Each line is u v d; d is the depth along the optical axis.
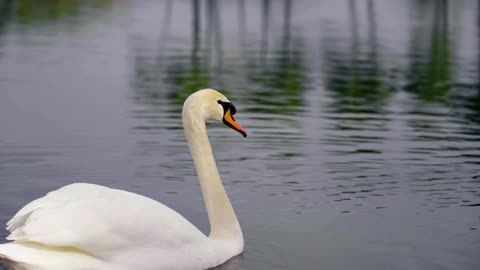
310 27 45.72
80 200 9.14
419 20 52.19
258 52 32.56
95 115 18.75
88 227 8.94
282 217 11.90
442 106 20.97
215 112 10.66
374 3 65.75
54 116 18.56
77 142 16.16
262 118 18.70
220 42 36.34
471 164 14.97
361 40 39.00
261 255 10.38
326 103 20.94
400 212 12.20
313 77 25.67
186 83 23.73
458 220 11.85
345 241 10.91
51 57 28.36
